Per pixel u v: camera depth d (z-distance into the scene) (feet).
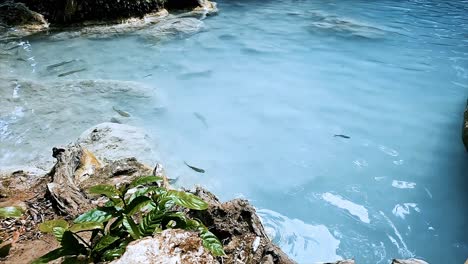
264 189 18.07
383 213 16.75
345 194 17.84
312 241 15.25
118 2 37.88
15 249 10.06
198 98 26.43
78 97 23.59
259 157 20.40
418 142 21.90
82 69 28.89
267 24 42.57
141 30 37.60
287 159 20.31
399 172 19.43
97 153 16.81
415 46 36.60
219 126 23.12
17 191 12.97
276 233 15.55
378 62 33.09
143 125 21.79
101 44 34.27
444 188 18.26
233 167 19.45
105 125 18.70
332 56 34.37
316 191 18.02
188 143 21.01
